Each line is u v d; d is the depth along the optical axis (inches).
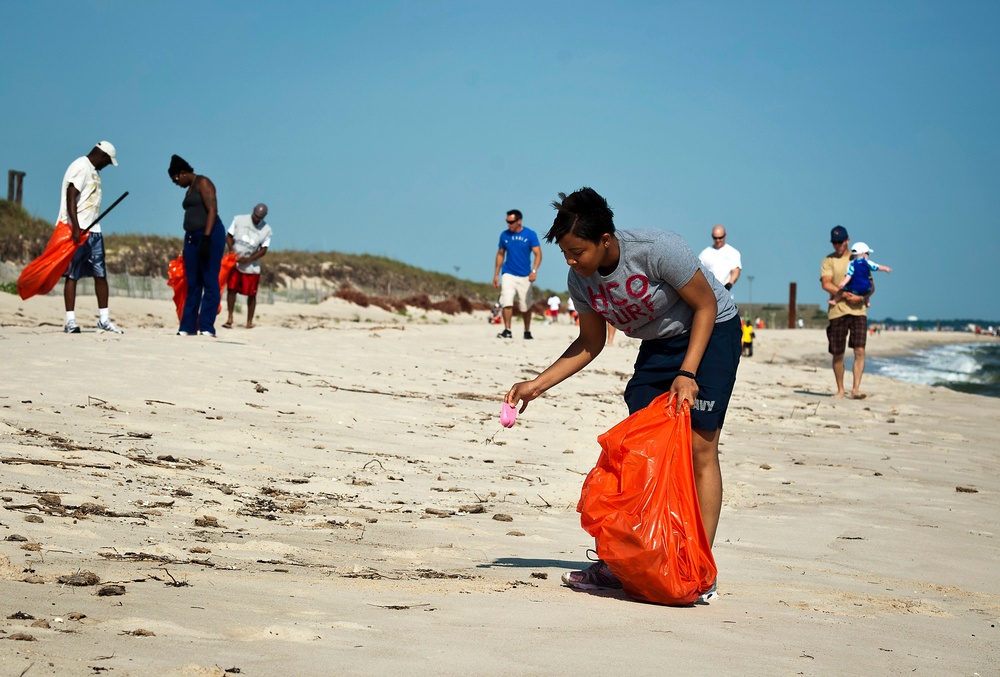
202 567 177.5
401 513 263.4
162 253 1583.4
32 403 347.6
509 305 844.0
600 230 191.5
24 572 155.8
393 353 653.3
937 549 254.5
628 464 187.9
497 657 130.0
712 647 147.3
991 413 607.2
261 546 203.2
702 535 186.4
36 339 520.4
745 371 801.6
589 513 188.7
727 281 695.7
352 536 227.5
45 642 116.3
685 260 194.9
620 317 203.8
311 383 479.2
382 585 174.4
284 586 165.2
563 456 376.5
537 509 286.7
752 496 330.6
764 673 134.1
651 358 208.2
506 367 649.6
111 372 433.4
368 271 2261.3
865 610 186.2
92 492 237.1
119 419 340.8
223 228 613.9
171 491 252.2
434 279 2508.6
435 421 426.6
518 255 839.1
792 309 2559.1
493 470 338.6
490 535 243.4
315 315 1348.4
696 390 195.3
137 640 121.9
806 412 583.2
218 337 629.9
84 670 107.9
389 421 412.8
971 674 145.2
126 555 180.5
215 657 118.3
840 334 668.1
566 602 173.9
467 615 153.9
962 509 316.5
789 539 262.2
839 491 343.0
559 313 2348.7
